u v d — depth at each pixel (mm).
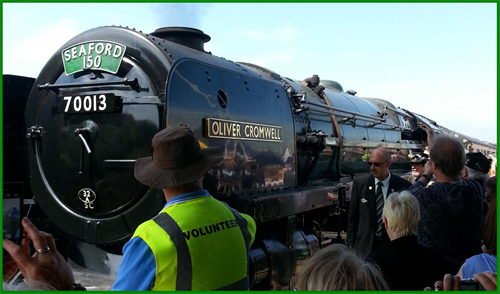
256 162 4500
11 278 2201
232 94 4262
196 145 2162
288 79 6559
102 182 3709
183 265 1890
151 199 3525
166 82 3475
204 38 4730
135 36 3748
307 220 6070
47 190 3973
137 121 3598
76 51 3912
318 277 1928
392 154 9375
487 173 5039
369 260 2602
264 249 4367
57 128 3938
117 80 3740
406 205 2625
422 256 2629
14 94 4293
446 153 3145
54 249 1930
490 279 1891
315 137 5926
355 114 7523
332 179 6859
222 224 2109
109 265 3898
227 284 2023
